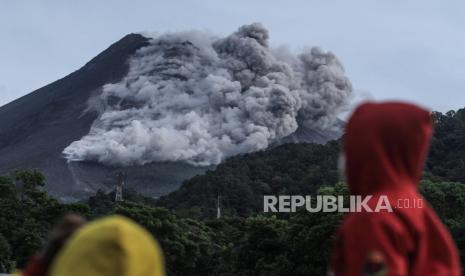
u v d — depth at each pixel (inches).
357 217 180.2
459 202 3006.9
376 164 184.1
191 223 3794.3
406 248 173.9
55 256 198.2
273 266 2664.9
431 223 184.4
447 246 183.3
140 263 168.4
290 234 2628.0
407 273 174.2
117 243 166.1
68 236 198.5
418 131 184.4
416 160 185.8
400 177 184.1
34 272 199.3
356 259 174.2
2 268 2477.9
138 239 170.6
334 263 186.4
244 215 5447.8
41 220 3029.0
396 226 173.8
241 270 2923.2
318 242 2453.2
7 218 2920.8
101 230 169.2
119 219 175.2
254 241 2881.4
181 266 3287.4
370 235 173.5
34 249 2746.1
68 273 166.4
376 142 184.5
